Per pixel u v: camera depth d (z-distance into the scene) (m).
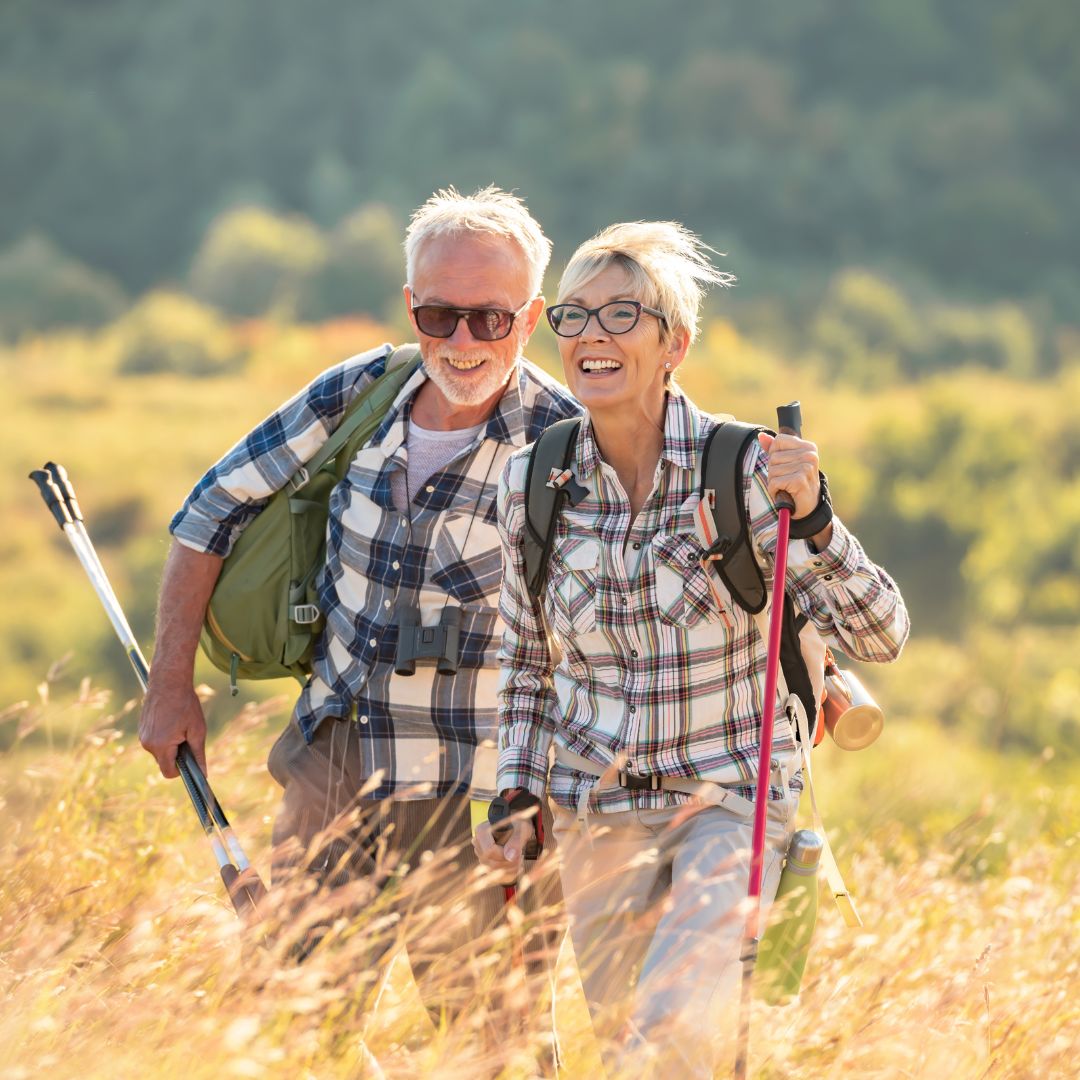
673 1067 7.94
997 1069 9.00
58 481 11.42
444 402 10.23
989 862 15.25
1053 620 124.50
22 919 9.34
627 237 8.82
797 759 8.88
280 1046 7.96
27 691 97.19
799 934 8.52
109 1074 7.45
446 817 10.03
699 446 8.66
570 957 10.76
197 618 10.58
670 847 8.75
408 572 10.08
